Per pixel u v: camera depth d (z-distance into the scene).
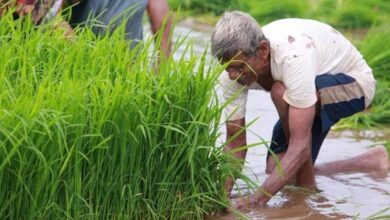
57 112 5.75
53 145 5.83
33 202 5.87
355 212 6.88
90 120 6.00
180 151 6.40
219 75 6.64
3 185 5.80
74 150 5.93
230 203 6.71
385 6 13.55
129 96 6.15
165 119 6.35
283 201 7.05
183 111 6.41
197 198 6.56
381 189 7.41
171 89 6.37
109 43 6.66
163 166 6.43
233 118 6.90
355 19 13.08
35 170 5.85
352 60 7.12
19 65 6.48
